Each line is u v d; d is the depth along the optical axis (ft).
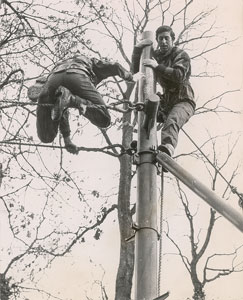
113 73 29.81
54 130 29.60
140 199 22.88
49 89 28.58
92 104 27.91
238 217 18.17
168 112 27.73
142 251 21.83
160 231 22.72
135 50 27.48
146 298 20.99
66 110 28.58
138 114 24.54
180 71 26.94
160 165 23.81
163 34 28.86
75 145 28.22
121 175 61.36
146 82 25.82
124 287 57.67
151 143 23.68
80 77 28.19
